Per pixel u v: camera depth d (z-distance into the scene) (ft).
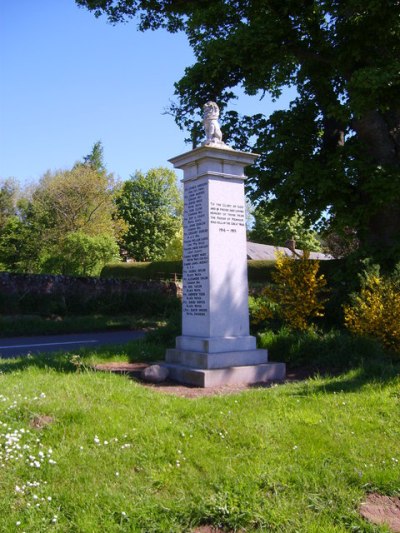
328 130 56.75
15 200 160.66
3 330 64.08
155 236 200.85
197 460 15.83
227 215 31.32
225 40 52.29
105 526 12.21
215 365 28.66
